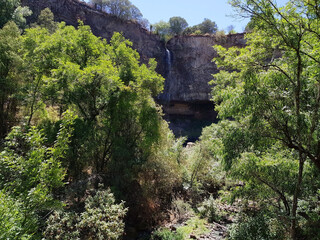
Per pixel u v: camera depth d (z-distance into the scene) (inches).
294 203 203.5
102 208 276.4
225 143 211.0
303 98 199.6
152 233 367.9
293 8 166.2
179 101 1774.1
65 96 427.5
